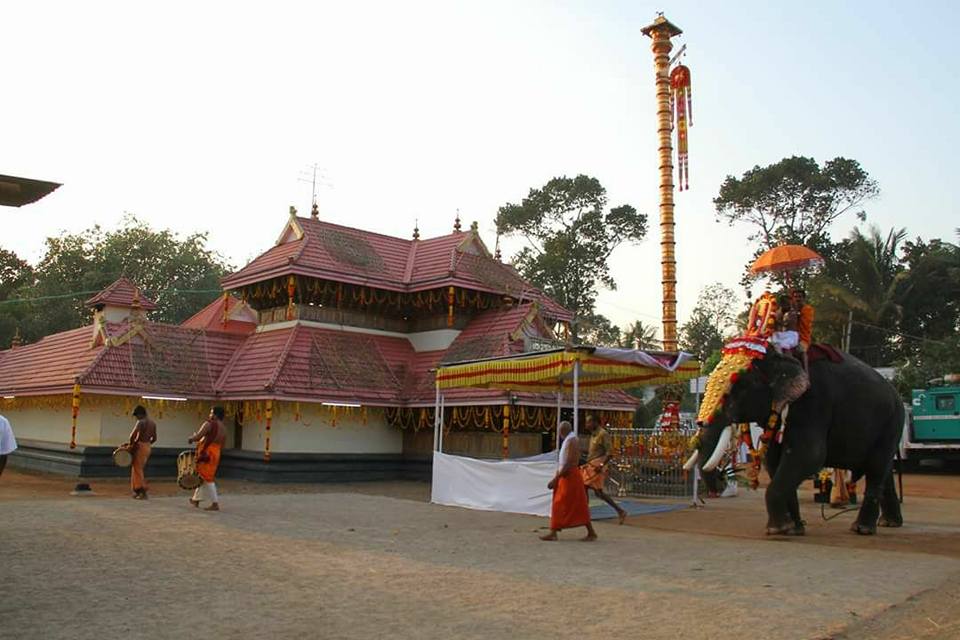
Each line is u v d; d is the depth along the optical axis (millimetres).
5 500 16703
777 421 12570
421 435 27203
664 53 30422
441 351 27828
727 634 6328
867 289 46906
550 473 15648
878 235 49719
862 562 10000
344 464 25859
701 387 23125
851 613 7043
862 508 13273
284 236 29094
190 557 9734
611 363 16641
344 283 27156
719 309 68125
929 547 11648
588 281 60625
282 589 7965
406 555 10312
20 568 8805
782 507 12602
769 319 12539
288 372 24469
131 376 24219
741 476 25984
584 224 59375
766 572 9219
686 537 12695
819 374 12766
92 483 22609
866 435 13008
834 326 45750
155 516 13695
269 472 24172
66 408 26578
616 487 21312
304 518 14266
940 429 32125
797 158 56875
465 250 29641
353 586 8172
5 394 28531
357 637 6180
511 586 8258
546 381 19297
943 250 50469
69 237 60375
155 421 25250
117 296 26734
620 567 9562
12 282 57625
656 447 21297
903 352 49438
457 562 9820
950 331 49125
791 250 13383
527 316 26344
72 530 11727
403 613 6996
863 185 56469
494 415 24812
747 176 58969
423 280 28094
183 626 6453
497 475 16734
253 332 28688
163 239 62438
